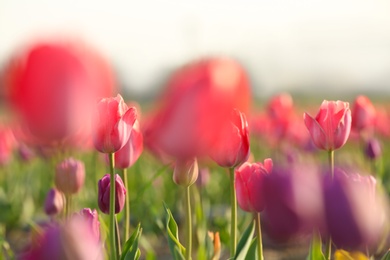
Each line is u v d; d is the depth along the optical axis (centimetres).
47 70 49
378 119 457
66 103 50
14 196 372
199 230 214
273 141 472
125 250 152
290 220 66
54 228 101
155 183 346
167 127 69
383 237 151
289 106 434
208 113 64
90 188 372
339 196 72
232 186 151
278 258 260
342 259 138
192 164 148
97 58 50
